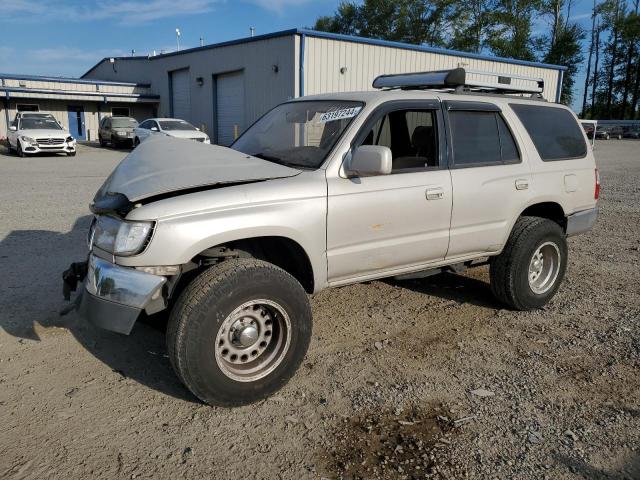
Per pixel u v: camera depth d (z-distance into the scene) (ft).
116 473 8.84
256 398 10.85
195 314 9.95
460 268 15.26
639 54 222.48
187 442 9.70
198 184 10.57
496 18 162.81
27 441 9.60
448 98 14.24
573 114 17.46
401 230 13.02
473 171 14.28
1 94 100.12
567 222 16.85
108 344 13.51
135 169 11.38
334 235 11.94
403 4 167.84
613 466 9.18
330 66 66.54
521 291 15.66
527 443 9.77
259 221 10.73
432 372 12.40
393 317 15.66
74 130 114.93
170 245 9.95
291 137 13.76
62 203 32.78
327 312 15.97
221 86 85.66
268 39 69.92
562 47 173.88
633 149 109.50
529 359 13.10
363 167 11.44
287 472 8.96
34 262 19.83
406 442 9.78
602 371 12.52
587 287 18.65
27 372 12.02
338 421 10.42
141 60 114.62
